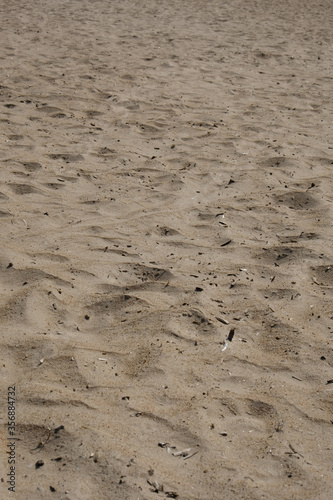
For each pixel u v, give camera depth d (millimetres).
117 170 5031
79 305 3189
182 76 8031
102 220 4160
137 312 3160
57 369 2729
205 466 2307
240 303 3303
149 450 2352
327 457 2396
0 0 12945
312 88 7891
